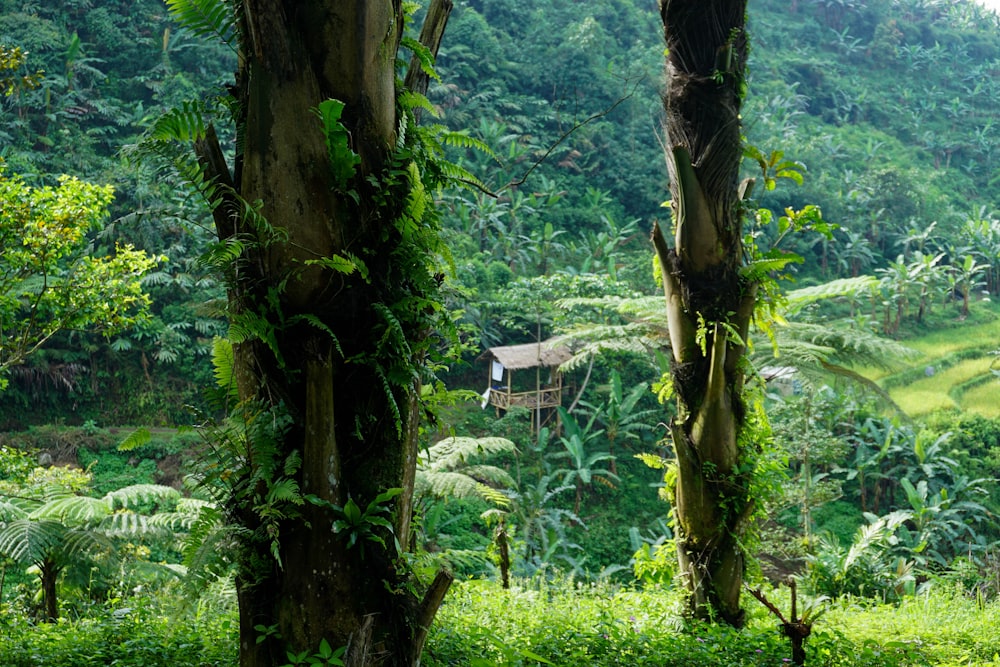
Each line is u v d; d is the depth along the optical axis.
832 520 22.78
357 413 3.15
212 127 3.21
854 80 68.50
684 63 6.41
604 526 22.33
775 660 4.99
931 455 23.78
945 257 46.25
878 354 9.35
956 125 68.50
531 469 23.02
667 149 6.58
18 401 23.11
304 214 3.00
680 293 6.51
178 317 25.52
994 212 57.22
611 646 5.06
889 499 23.80
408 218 3.17
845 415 24.47
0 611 7.46
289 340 3.10
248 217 3.04
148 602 6.76
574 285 24.30
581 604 6.52
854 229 44.81
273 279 3.04
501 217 35.62
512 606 6.04
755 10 73.56
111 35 35.56
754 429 6.64
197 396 24.67
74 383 23.86
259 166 3.02
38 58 31.86
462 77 43.09
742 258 6.61
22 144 28.95
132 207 24.86
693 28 6.34
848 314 38.16
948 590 10.89
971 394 30.36
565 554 19.84
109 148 31.84
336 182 3.03
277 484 2.99
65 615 8.00
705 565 6.46
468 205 32.94
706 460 6.43
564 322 23.16
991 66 77.75
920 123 66.12
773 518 17.03
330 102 2.88
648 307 8.71
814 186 45.19
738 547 6.49
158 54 35.81
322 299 3.06
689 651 5.07
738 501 6.45
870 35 76.38
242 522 3.12
